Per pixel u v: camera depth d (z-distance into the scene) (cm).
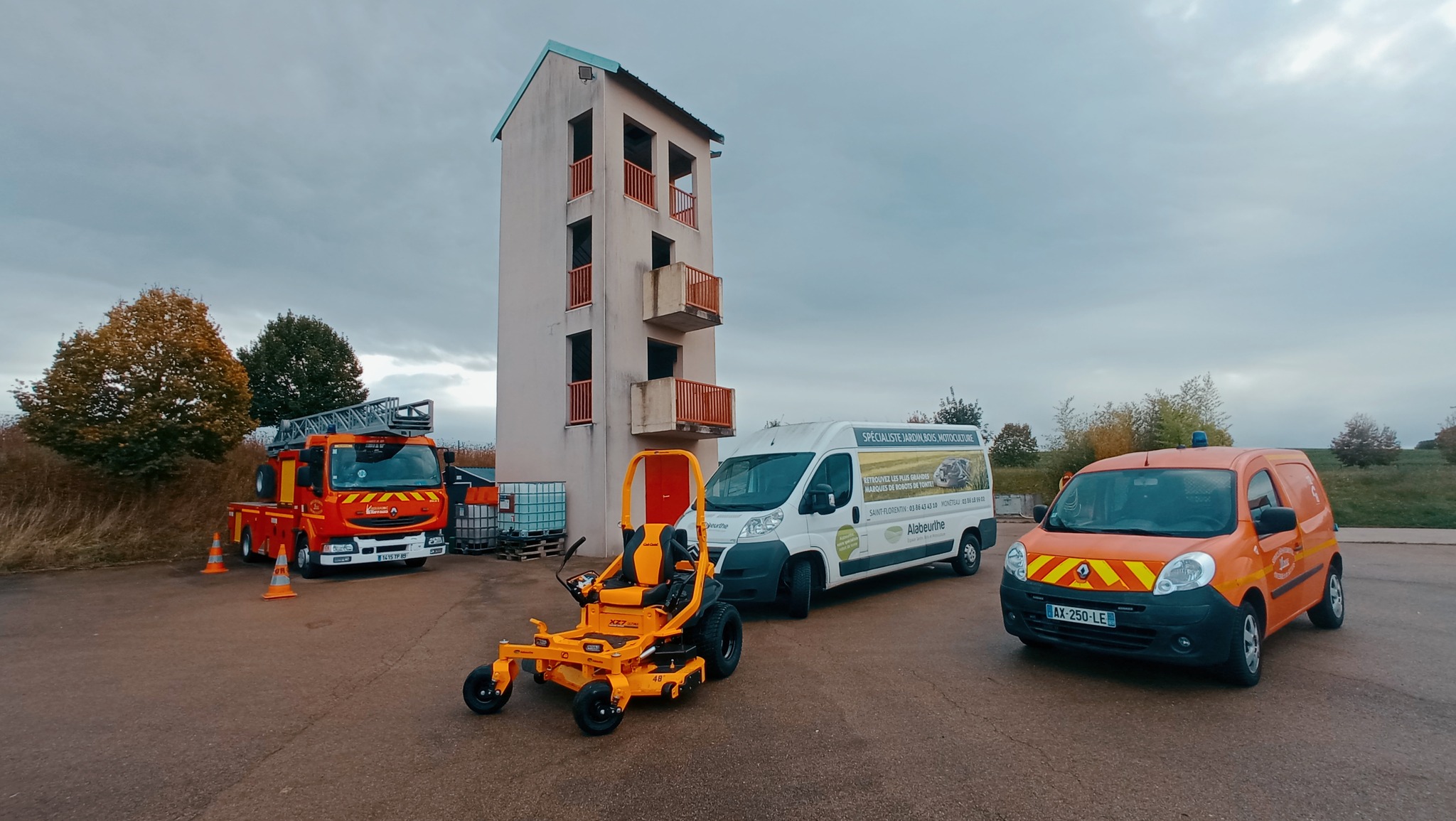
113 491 1616
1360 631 725
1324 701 519
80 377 1471
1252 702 518
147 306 1581
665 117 1889
